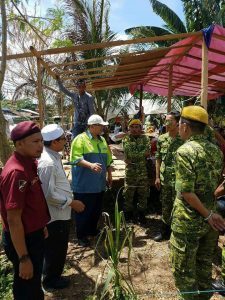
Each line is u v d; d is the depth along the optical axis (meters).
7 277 3.72
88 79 8.21
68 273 4.10
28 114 24.09
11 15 3.96
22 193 2.47
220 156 2.74
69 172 7.18
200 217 2.66
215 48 5.50
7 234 2.69
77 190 4.88
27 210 2.64
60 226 3.54
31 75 14.60
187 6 15.31
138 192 5.76
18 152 2.60
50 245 3.57
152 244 4.95
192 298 2.72
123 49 14.04
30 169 2.62
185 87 10.38
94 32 13.41
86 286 3.78
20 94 16.09
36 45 9.96
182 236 2.71
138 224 5.82
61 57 12.32
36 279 2.76
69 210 3.66
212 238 2.86
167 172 4.77
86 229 4.96
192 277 2.74
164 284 3.80
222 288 3.42
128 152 5.61
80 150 4.80
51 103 16.20
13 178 2.46
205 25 14.93
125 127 15.48
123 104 20.05
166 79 9.04
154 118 20.39
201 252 2.93
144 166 5.70
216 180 2.71
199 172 2.59
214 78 8.40
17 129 2.56
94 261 4.41
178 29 15.66
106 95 15.43
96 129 4.87
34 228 2.69
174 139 4.71
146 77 8.81
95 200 4.97
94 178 4.85
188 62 6.92
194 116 2.67
